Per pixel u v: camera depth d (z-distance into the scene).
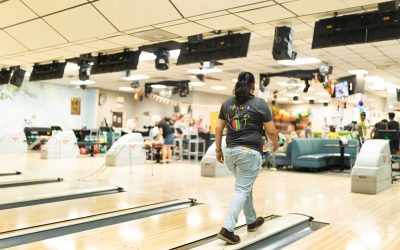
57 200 5.29
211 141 12.93
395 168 11.28
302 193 6.23
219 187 6.61
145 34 6.68
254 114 3.31
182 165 10.62
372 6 5.68
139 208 4.75
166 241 3.43
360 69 12.00
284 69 12.48
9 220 4.07
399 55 9.84
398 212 4.86
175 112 19.14
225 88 18.16
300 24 7.20
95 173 8.25
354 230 3.96
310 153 10.42
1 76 12.45
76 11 5.97
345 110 18.97
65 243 3.33
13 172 7.97
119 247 3.24
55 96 17.70
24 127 16.47
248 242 3.28
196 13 5.52
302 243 3.48
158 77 15.06
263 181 7.70
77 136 15.05
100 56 9.52
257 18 5.64
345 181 7.90
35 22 6.61
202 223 4.09
